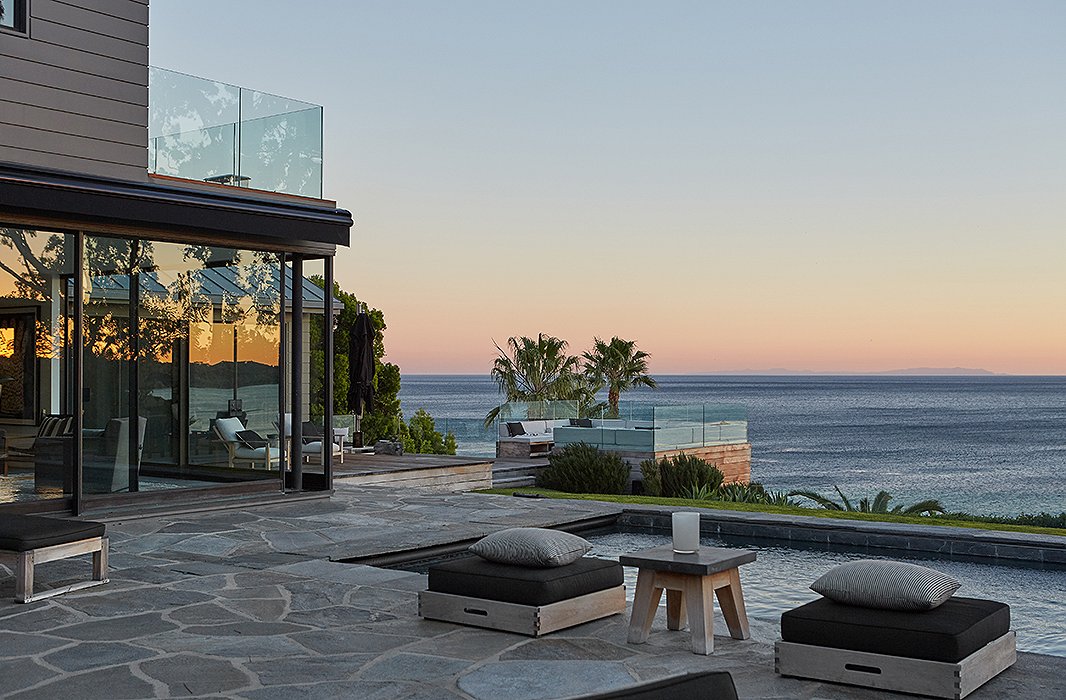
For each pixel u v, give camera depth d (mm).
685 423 22438
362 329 19672
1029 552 10562
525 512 12516
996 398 131625
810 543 11773
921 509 17016
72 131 11664
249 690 5492
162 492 12320
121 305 11938
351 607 7406
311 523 11484
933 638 5246
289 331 13875
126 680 5660
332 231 13523
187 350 12594
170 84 12547
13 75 11180
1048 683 5512
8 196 10461
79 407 11484
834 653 5492
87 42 11828
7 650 6273
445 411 113625
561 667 5906
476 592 6785
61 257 11359
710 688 2389
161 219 11695
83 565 9008
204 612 7262
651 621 6434
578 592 6797
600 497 14812
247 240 13023
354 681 5648
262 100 13406
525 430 24922
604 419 26266
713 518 12398
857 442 66875
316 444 17281
